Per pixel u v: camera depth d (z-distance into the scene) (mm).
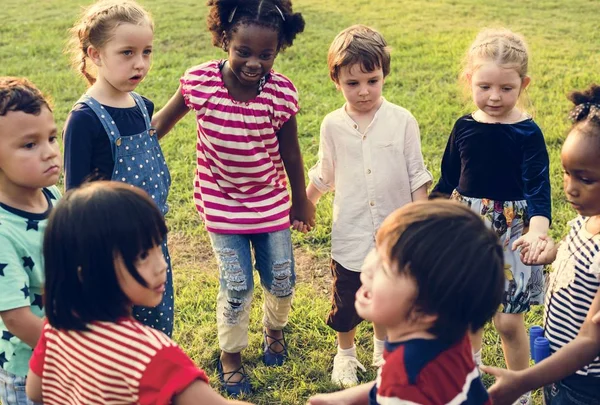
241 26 3385
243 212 3670
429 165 6320
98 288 2049
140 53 3342
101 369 2066
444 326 1934
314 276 4910
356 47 3518
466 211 2002
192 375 2041
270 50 3439
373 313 1991
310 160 6484
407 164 3730
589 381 2680
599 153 2498
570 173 2588
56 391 2234
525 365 3598
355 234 3730
